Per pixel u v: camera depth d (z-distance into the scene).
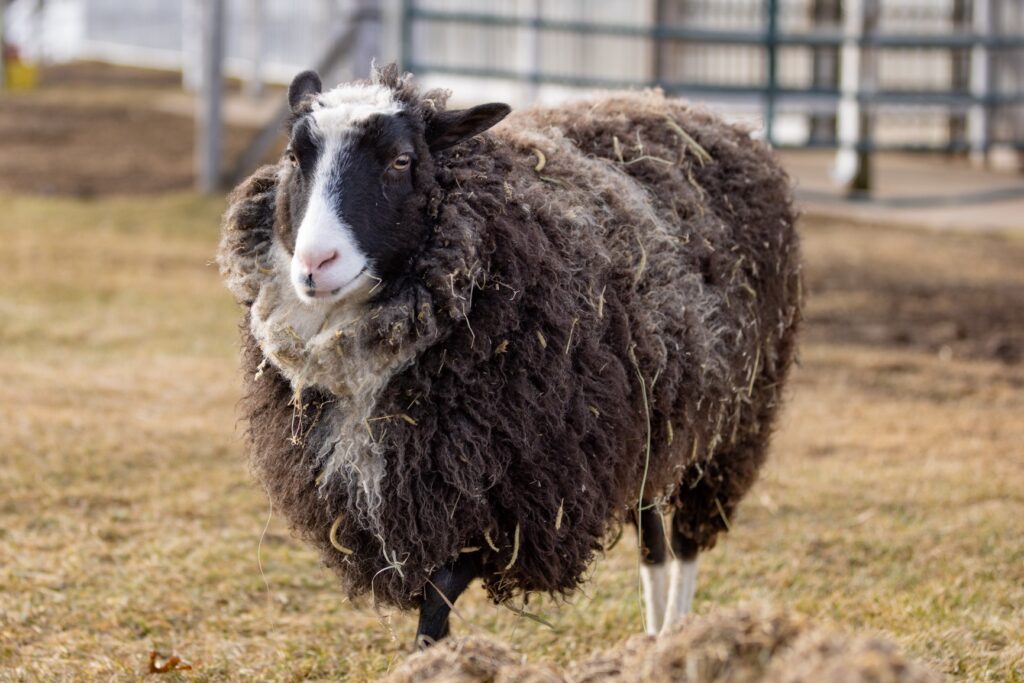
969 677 5.73
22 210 18.30
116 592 6.82
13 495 8.06
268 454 5.28
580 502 5.10
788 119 26.92
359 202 4.91
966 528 7.94
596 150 5.95
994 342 13.05
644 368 5.45
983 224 19.30
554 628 6.57
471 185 5.11
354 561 5.17
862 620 6.53
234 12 42.69
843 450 9.73
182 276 15.05
